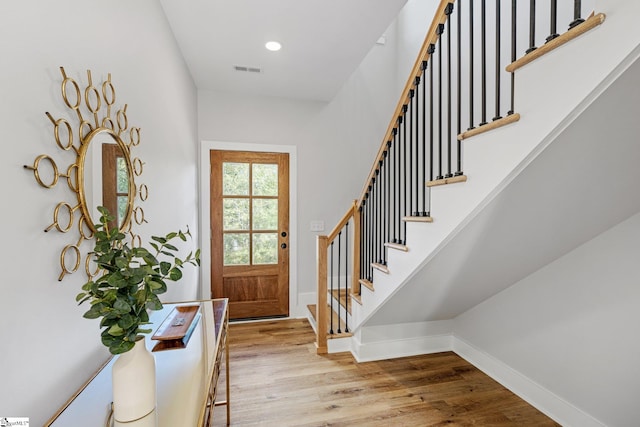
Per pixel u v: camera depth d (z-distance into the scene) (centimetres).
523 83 99
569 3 188
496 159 110
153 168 169
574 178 110
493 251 156
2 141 64
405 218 167
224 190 325
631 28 72
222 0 181
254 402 192
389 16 198
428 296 205
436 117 311
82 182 92
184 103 251
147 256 79
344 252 361
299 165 343
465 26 272
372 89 367
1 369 63
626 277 146
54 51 81
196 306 160
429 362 247
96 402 82
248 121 327
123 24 128
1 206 63
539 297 191
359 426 172
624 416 148
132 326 71
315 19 200
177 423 74
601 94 80
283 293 343
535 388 193
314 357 252
